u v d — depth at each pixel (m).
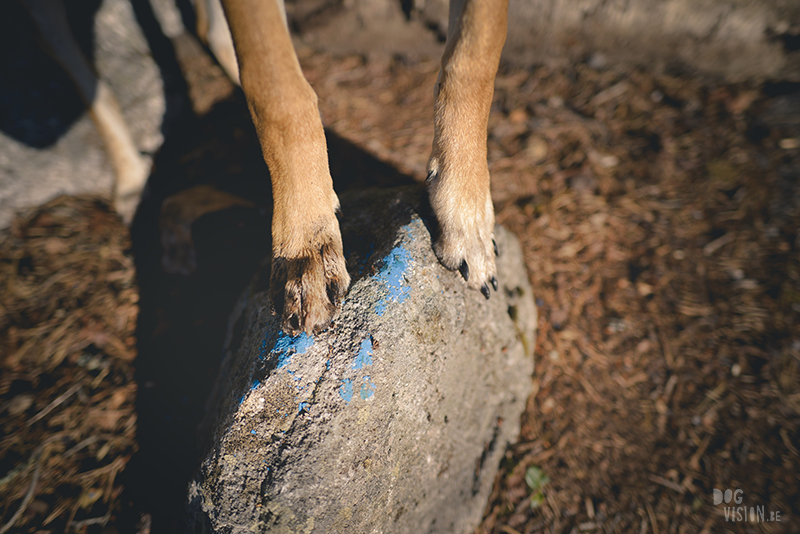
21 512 0.48
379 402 0.40
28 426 0.53
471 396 0.50
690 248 0.70
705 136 0.81
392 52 0.90
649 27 0.83
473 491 0.51
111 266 0.64
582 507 0.53
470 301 0.49
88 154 0.68
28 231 0.64
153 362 0.58
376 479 0.41
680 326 0.64
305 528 0.38
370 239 0.46
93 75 0.62
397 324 0.41
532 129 0.81
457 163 0.43
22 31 0.64
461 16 0.42
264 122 0.41
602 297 0.66
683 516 0.53
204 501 0.38
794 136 0.80
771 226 0.71
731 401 0.60
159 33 0.80
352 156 0.73
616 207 0.73
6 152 0.63
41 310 0.60
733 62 0.85
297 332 0.39
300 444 0.38
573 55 0.89
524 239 0.69
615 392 0.60
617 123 0.83
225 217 0.64
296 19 0.88
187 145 0.74
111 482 0.51
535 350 0.61
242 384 0.40
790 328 0.64
